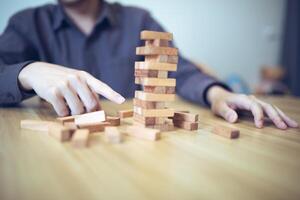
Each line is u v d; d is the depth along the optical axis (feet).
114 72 3.52
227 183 0.86
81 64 3.41
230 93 2.32
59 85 1.74
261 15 7.36
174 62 1.55
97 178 0.85
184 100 3.10
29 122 1.47
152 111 1.53
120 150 1.17
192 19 6.44
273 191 0.82
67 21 3.35
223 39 6.95
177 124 1.69
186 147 1.26
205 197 0.76
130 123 1.72
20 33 3.25
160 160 1.06
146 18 3.90
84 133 1.26
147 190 0.79
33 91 2.11
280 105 2.99
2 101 2.14
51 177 0.85
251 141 1.44
